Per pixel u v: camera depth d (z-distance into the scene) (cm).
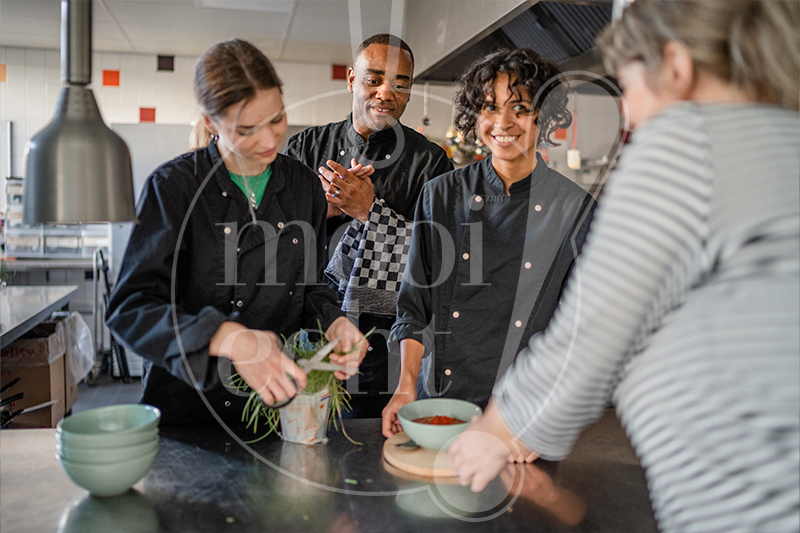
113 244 529
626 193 76
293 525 93
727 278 73
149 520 93
